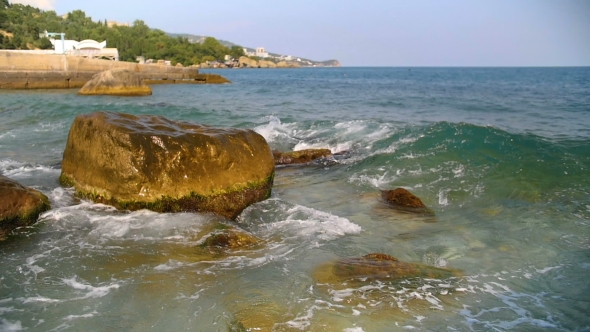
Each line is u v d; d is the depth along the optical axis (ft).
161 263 17.62
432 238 20.81
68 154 25.75
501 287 16.34
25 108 63.82
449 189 27.78
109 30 414.41
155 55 403.54
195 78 165.58
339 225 22.09
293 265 17.72
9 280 16.08
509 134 35.76
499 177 28.89
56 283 15.96
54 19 447.83
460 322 14.17
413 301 15.26
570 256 18.71
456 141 35.24
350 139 41.96
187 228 20.95
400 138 38.78
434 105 73.82
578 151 32.76
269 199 25.50
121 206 22.54
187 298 15.14
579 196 25.39
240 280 16.42
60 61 117.39
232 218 23.08
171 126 24.79
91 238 19.74
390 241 20.51
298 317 14.15
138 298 15.10
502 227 21.93
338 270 17.19
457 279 16.90
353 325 13.83
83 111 60.75
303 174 32.35
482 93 106.32
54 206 22.82
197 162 22.80
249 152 24.61
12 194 20.51
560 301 15.39
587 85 145.69
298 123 50.31
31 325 13.52
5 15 346.54
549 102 77.87
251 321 13.84
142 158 22.16
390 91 117.29
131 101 80.48
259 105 74.79
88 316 14.03
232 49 598.34
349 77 263.90
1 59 108.37
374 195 27.04
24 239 19.53
